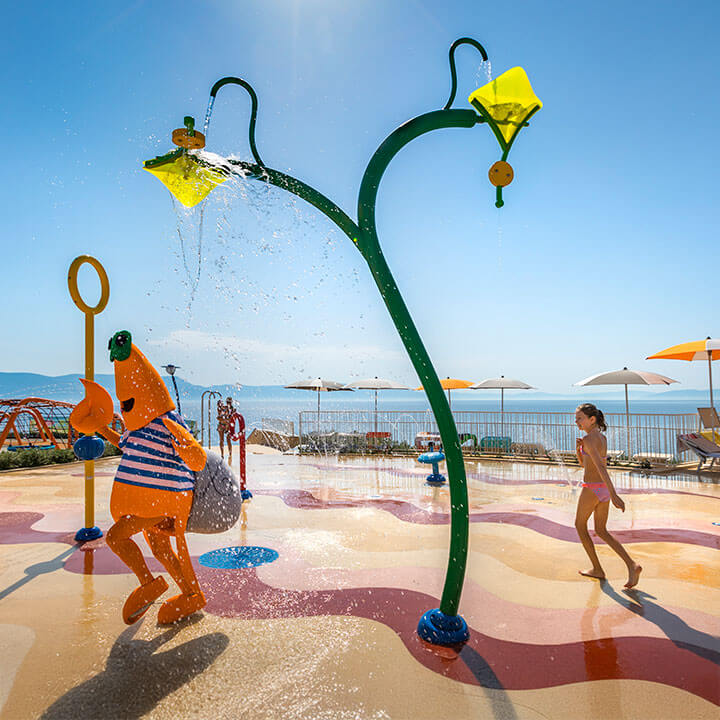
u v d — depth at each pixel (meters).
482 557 6.34
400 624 4.48
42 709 3.26
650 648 4.04
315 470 13.64
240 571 5.81
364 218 4.40
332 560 6.20
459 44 4.49
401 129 4.41
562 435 15.67
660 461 14.09
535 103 4.34
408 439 17.83
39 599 5.08
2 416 17.86
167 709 3.26
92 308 6.98
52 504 9.47
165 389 4.62
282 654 3.95
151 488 4.33
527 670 3.71
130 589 5.35
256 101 4.49
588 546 5.64
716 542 6.99
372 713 3.21
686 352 13.03
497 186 4.55
